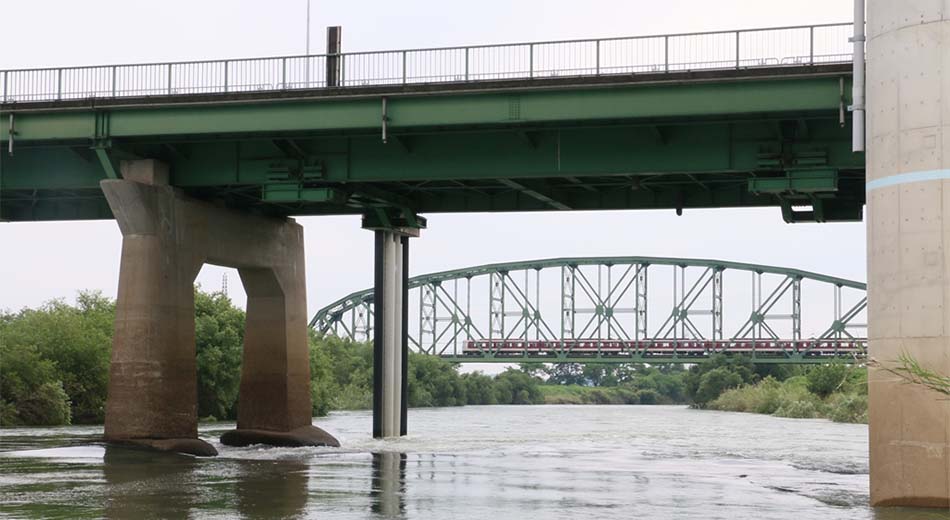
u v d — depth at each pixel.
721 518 30.83
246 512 31.17
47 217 66.44
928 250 31.81
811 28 45.75
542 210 62.34
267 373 64.31
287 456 54.75
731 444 73.75
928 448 31.75
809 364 194.12
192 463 48.56
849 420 123.62
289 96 51.09
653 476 45.72
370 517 30.36
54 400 87.06
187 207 57.31
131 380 54.06
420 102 50.00
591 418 143.38
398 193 62.00
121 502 33.31
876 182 33.03
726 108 46.56
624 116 47.69
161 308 55.06
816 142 48.84
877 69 33.12
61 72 54.16
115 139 53.91
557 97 48.44
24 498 34.12
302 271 66.69
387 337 68.50
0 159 59.16
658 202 59.72
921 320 31.83
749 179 50.03
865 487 41.09
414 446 65.12
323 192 54.34
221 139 53.38
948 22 31.83
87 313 111.44
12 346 86.94
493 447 66.56
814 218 58.03
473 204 63.59
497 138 52.50
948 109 31.70
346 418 126.31
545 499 35.66
